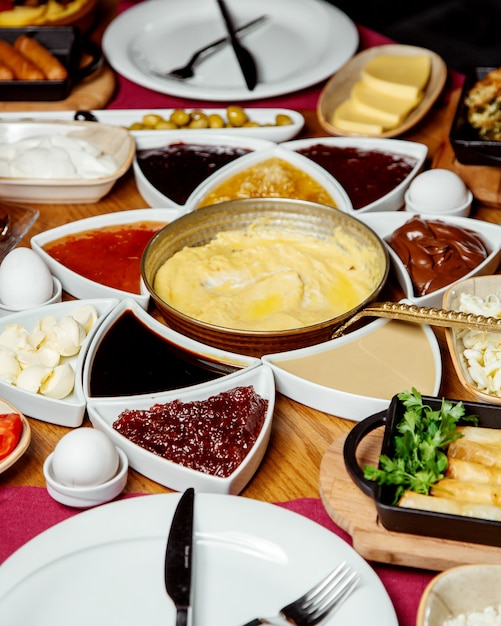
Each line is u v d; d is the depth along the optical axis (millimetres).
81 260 988
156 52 1272
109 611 737
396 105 1153
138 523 768
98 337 896
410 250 977
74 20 1273
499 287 910
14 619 727
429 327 910
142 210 1022
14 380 863
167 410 837
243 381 863
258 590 746
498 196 1053
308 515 807
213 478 796
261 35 1291
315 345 895
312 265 962
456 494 768
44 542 755
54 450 807
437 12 1870
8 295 927
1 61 1178
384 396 865
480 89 1110
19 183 1037
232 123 1146
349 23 1279
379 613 727
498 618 716
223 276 956
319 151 1105
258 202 995
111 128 1102
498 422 811
